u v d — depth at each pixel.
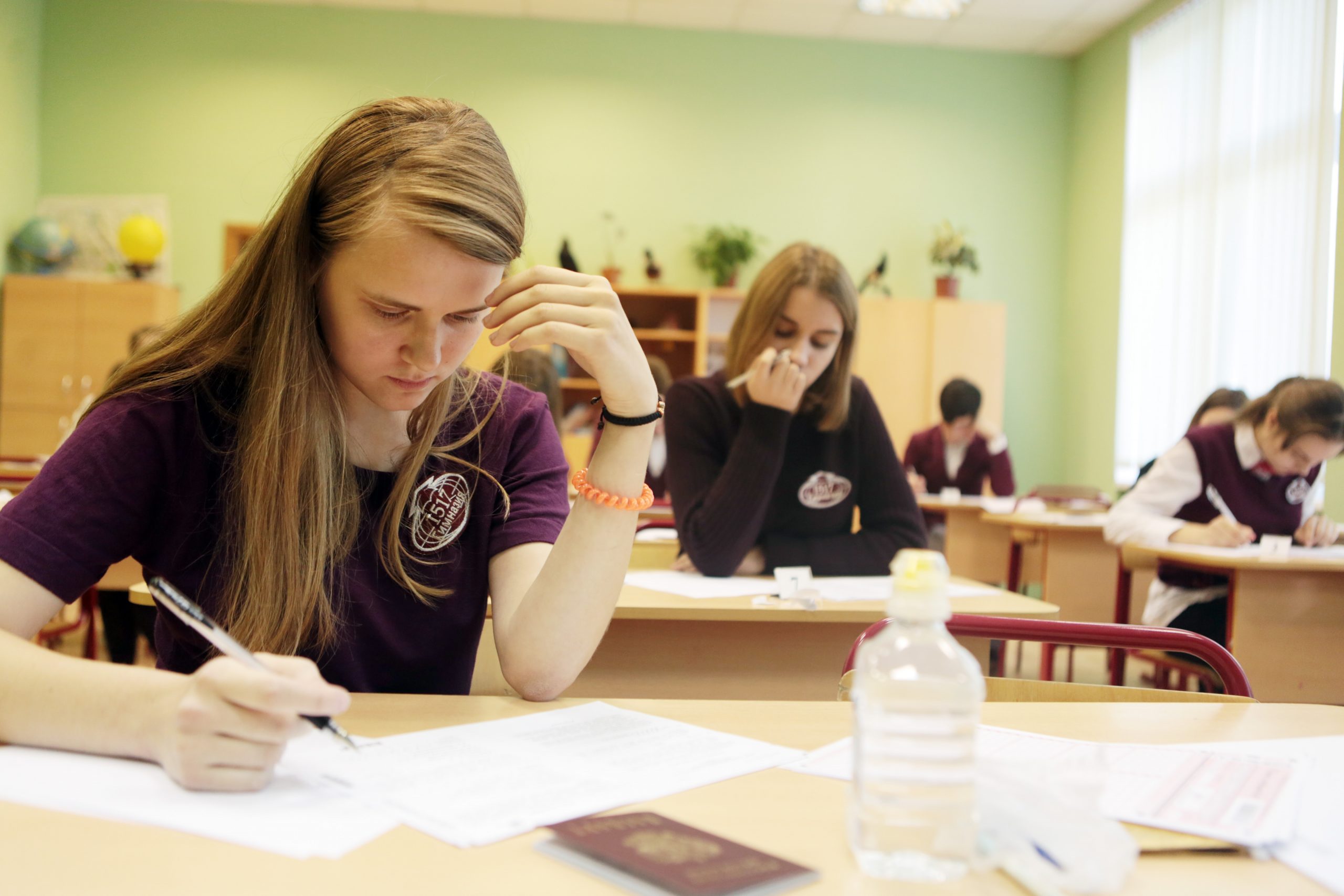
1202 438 3.00
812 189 6.69
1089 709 0.91
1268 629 2.51
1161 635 1.14
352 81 6.38
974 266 6.52
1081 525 3.58
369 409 1.00
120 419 0.90
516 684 0.90
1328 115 4.63
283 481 0.90
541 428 1.11
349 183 0.81
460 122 0.85
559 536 0.94
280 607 0.91
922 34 6.60
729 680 1.71
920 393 6.46
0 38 5.77
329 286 0.85
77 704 0.68
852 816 0.54
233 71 6.33
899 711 0.52
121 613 3.16
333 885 0.49
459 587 1.03
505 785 0.64
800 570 1.79
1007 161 6.84
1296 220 4.81
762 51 6.65
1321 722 0.87
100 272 6.25
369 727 0.78
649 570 2.33
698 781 0.66
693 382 2.18
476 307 0.82
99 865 0.51
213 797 0.60
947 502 4.88
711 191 6.61
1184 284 5.63
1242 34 5.21
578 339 0.86
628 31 6.55
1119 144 6.30
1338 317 4.55
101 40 6.29
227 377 0.95
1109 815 0.60
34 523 0.83
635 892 0.49
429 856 0.53
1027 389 6.89
